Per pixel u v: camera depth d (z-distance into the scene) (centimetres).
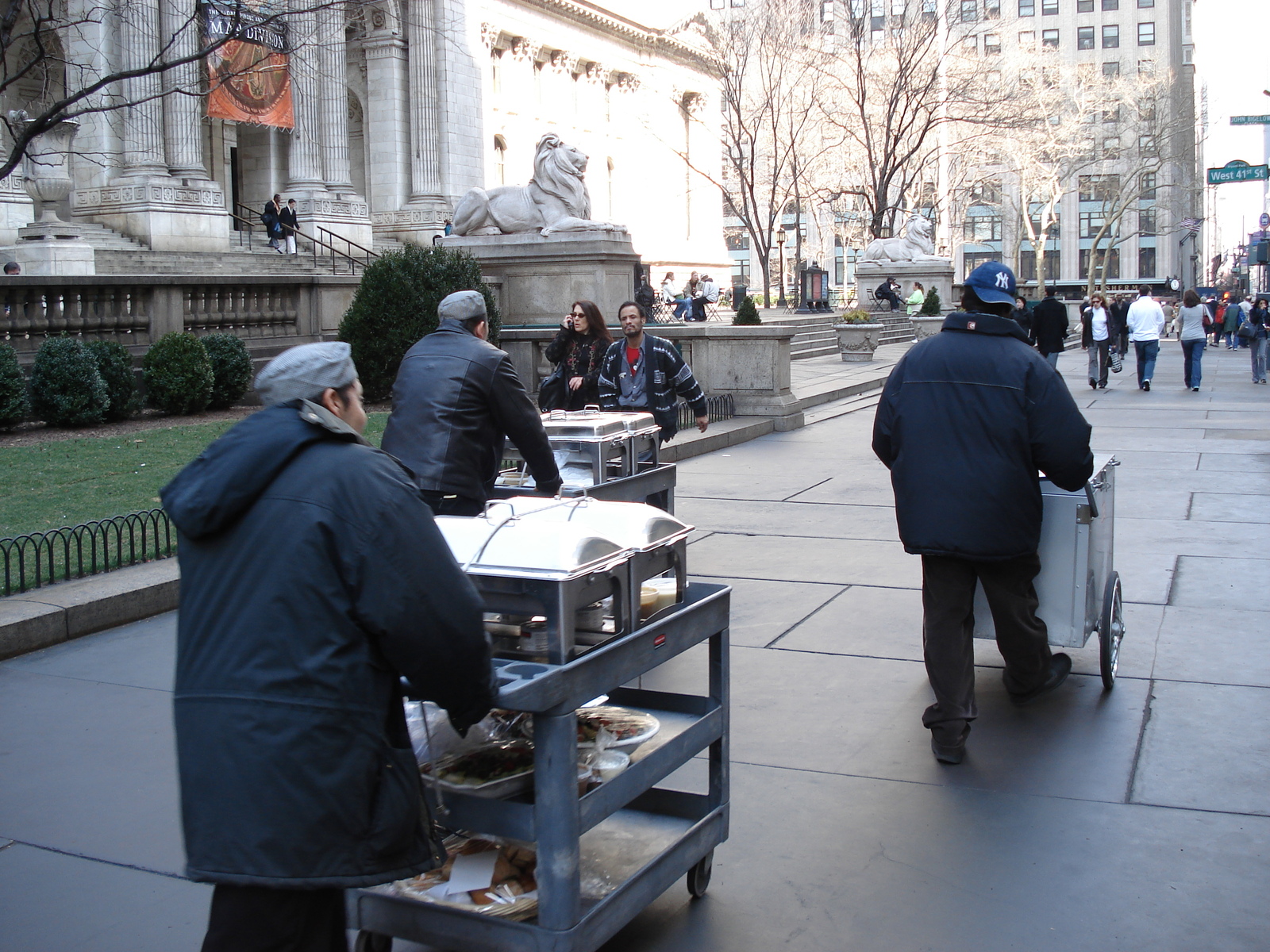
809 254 8300
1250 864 379
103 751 493
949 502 455
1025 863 383
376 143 4553
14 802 443
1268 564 785
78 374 1392
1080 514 512
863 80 3788
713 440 1413
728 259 7550
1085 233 9069
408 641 245
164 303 1677
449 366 523
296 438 251
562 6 5534
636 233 6431
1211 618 662
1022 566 488
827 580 769
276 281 1864
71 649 643
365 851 246
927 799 434
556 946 287
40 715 538
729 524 966
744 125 4275
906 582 761
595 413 694
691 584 374
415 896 304
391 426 529
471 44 4700
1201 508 994
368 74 4544
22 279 1495
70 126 1623
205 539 251
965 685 466
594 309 838
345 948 264
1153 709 522
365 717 246
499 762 305
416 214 4444
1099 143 6719
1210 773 452
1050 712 520
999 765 463
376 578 243
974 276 475
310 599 242
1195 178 8544
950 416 460
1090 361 2261
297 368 262
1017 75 4903
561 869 285
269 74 3484
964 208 6412
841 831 409
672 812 366
